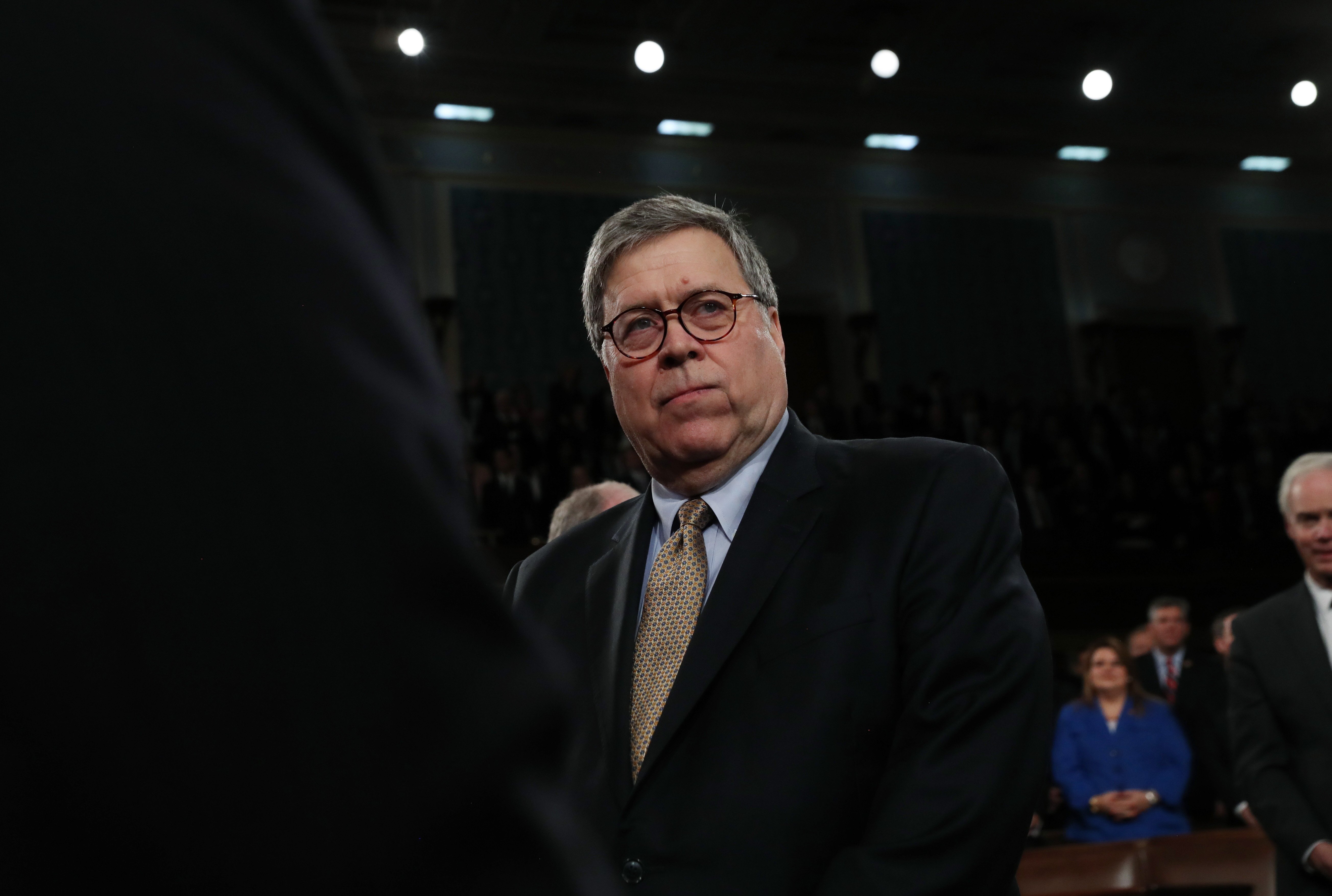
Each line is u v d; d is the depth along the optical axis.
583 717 1.36
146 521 0.32
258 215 0.35
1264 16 12.09
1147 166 14.76
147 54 0.34
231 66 0.36
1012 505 1.33
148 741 0.31
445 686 0.34
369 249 0.38
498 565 9.41
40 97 0.33
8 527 0.31
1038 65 12.78
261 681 0.32
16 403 0.31
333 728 0.33
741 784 1.20
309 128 0.37
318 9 0.40
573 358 12.49
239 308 0.34
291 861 0.32
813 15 11.66
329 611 0.33
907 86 12.85
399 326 0.38
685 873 1.18
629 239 1.44
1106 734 4.68
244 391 0.33
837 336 13.40
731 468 1.40
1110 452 12.58
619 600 1.42
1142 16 12.01
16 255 0.32
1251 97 13.73
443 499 0.36
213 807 0.31
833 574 1.29
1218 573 10.88
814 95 12.98
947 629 1.22
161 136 0.34
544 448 10.80
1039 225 14.30
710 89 12.65
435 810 0.34
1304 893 2.45
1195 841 4.03
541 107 12.34
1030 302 14.04
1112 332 14.14
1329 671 2.52
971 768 1.14
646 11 11.59
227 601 0.32
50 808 0.31
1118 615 10.57
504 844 0.35
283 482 0.33
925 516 1.30
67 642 0.31
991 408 12.91
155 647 0.31
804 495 1.38
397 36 11.27
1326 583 2.60
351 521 0.34
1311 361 14.73
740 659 1.27
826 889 1.10
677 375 1.38
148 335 0.32
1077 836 4.66
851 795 1.20
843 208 13.70
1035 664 1.21
